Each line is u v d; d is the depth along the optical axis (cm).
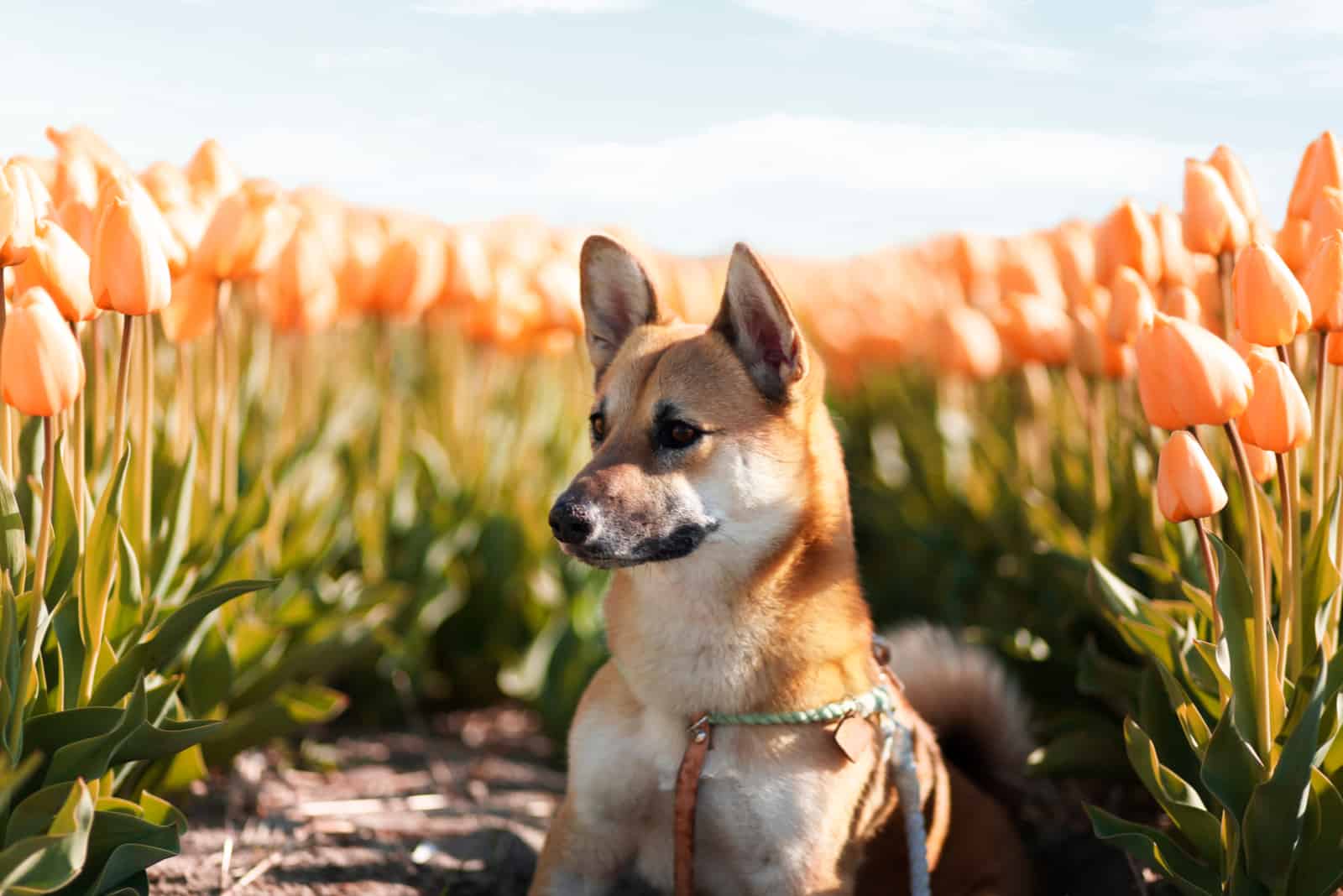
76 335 399
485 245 875
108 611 366
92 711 313
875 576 787
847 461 912
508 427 755
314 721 505
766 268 385
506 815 532
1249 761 320
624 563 367
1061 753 473
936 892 420
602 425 416
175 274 394
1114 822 351
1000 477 668
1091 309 577
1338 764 333
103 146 462
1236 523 435
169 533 419
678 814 368
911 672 482
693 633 373
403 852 477
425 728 664
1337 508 355
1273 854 321
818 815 367
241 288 662
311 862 454
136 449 414
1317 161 393
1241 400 315
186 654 445
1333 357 343
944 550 710
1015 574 638
